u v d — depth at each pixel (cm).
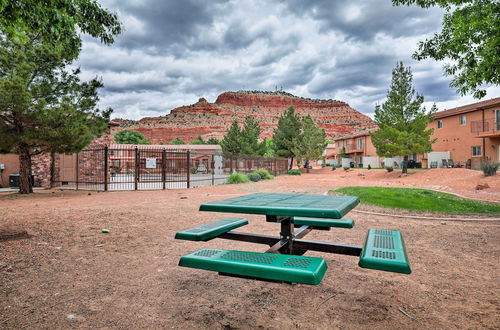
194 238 276
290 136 4372
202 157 4466
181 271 328
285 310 238
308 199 304
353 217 688
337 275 316
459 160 2988
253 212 246
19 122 1195
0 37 1144
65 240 455
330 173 3666
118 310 236
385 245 244
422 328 211
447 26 751
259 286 287
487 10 634
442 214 725
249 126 5034
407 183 1936
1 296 259
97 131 1380
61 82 1280
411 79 2320
